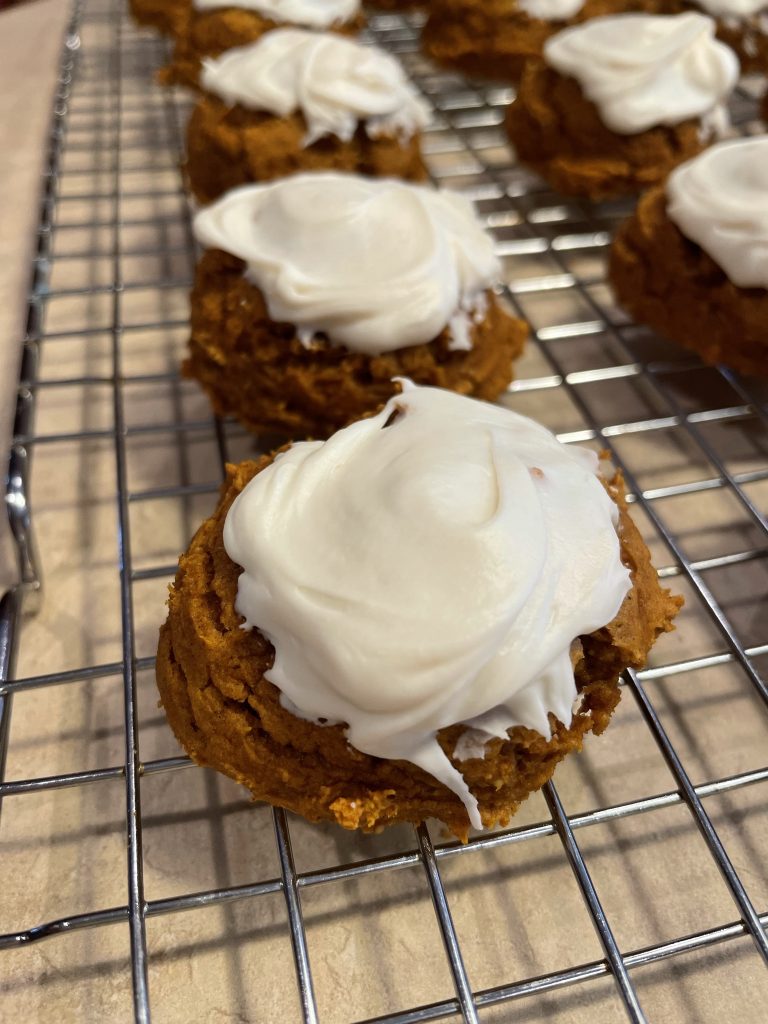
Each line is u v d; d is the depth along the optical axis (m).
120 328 0.17
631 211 0.22
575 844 0.10
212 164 0.19
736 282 0.15
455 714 0.09
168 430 0.15
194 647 0.10
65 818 0.11
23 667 0.13
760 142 0.16
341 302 0.13
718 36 0.25
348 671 0.09
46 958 0.10
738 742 0.12
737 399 0.17
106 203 0.23
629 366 0.17
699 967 0.10
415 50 0.29
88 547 0.14
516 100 0.21
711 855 0.11
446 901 0.09
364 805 0.09
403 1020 0.08
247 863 0.11
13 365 0.17
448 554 0.09
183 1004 0.10
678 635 0.13
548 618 0.09
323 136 0.19
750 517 0.15
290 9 0.24
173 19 0.28
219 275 0.15
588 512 0.10
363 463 0.10
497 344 0.15
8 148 0.25
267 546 0.09
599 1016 0.10
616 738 0.12
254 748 0.10
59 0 0.33
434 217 0.14
